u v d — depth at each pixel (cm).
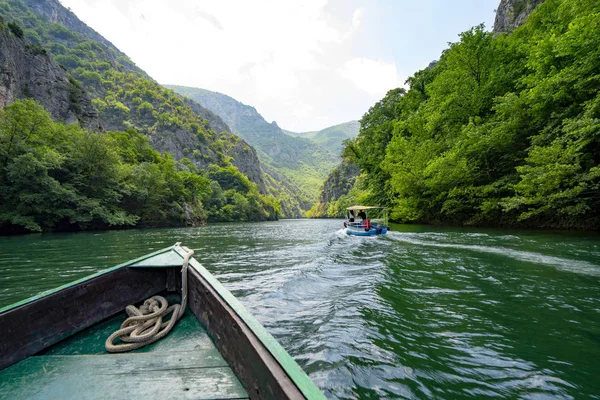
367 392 255
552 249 954
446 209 2083
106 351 262
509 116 1698
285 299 516
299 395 122
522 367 295
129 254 1120
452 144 2127
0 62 3778
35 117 2808
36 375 212
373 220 2152
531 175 1331
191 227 3775
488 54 2119
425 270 723
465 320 416
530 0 3775
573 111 1364
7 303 533
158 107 11725
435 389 259
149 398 183
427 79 3266
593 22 1236
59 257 1046
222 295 271
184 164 9444
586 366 295
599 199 1318
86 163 3033
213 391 190
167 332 293
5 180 2383
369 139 3759
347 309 462
